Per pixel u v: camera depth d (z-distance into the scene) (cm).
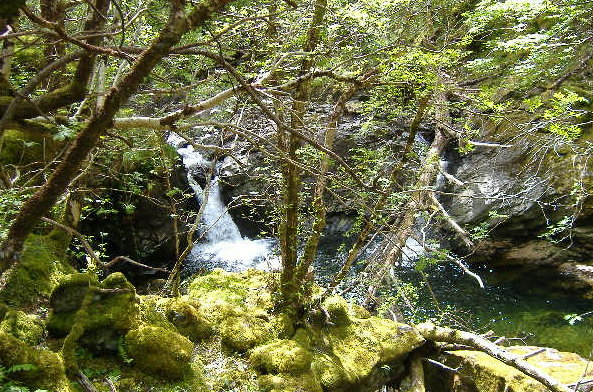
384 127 812
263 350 447
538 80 782
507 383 472
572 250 898
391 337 521
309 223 653
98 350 382
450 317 691
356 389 466
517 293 867
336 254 1017
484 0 605
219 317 488
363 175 560
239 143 591
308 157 509
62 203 529
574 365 533
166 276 970
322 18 388
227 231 1134
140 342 387
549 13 710
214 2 187
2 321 351
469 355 521
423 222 1037
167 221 949
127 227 901
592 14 683
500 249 954
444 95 870
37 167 523
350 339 506
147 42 418
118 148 476
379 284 646
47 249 455
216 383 410
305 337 484
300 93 418
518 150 970
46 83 449
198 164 1118
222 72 372
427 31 625
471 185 998
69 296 386
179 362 397
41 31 208
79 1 318
